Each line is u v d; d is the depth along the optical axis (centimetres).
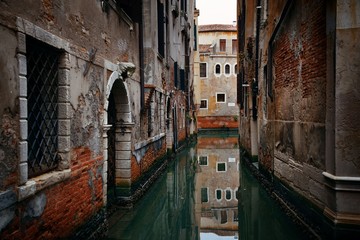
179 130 1859
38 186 368
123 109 751
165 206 868
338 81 473
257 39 1123
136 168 830
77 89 485
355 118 468
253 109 1216
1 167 313
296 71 659
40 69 415
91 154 538
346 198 468
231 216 805
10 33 329
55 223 414
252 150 1262
